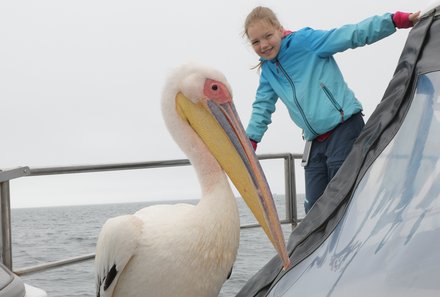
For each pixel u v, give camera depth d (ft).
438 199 5.24
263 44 11.91
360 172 6.94
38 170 11.50
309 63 11.67
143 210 9.98
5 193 11.24
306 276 6.64
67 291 25.38
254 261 17.33
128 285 9.43
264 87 12.72
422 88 6.43
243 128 9.82
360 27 11.00
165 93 10.00
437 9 6.93
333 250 6.46
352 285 5.40
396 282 4.97
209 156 9.56
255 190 9.39
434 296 4.62
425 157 5.74
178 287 9.06
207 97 9.80
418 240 5.10
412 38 7.11
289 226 17.46
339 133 11.62
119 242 9.02
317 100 11.59
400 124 6.61
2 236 11.20
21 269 11.43
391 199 5.88
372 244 5.64
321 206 7.54
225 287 15.17
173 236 8.99
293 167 16.55
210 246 8.92
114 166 12.50
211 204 9.09
